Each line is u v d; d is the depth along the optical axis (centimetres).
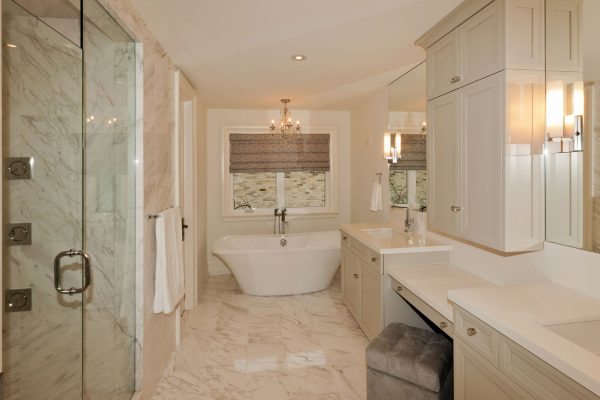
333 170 497
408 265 255
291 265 394
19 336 154
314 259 396
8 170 149
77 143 177
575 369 99
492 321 133
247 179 488
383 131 380
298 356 270
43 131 162
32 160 158
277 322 330
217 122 475
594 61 146
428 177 232
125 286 210
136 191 216
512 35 162
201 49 261
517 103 164
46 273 165
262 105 454
